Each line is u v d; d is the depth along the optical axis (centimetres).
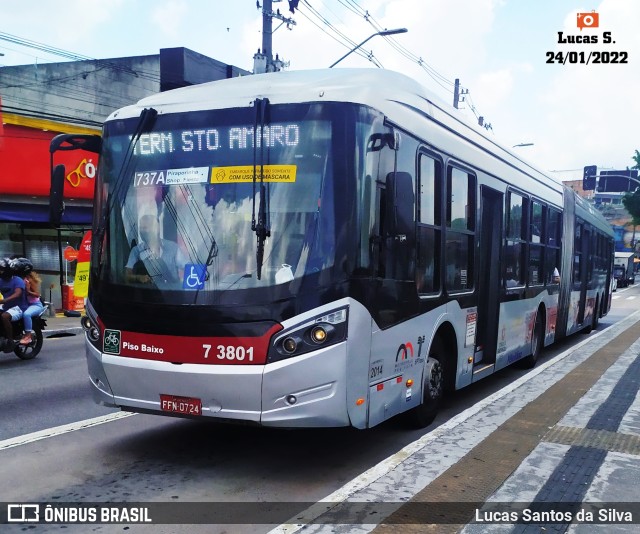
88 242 1454
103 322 498
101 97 2189
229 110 484
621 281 5247
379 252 482
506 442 541
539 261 1005
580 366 952
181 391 459
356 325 451
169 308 464
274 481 479
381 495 421
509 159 852
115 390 494
